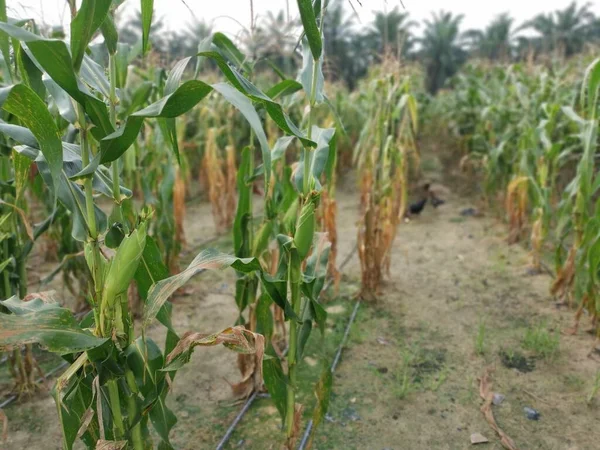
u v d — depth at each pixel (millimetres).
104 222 1492
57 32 2318
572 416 2727
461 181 8836
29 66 1463
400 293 4410
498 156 6199
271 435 2627
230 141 6512
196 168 9297
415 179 8477
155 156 4250
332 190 3639
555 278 4383
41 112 1222
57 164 1281
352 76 22328
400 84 4535
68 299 4250
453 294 4352
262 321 2377
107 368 1533
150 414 1794
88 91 1325
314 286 2146
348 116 8953
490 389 2971
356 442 2561
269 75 8891
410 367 3248
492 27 29203
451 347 3484
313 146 1737
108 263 1533
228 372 3225
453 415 2768
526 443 2527
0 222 2166
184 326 3857
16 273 2605
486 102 7641
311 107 1838
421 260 5219
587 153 3490
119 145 1320
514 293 4324
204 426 2703
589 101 3416
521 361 3283
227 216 6336
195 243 5887
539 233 4648
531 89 6742
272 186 2740
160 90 3463
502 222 6348
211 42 2152
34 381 2988
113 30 1386
